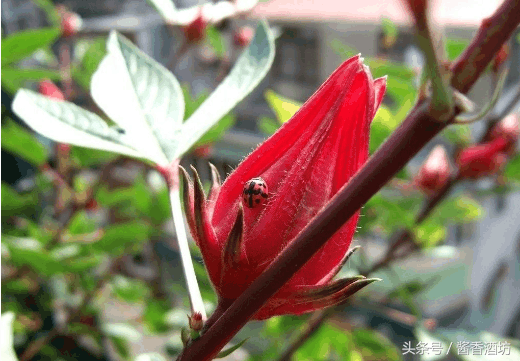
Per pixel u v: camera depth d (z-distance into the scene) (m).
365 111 0.10
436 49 0.08
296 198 0.10
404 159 0.09
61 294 0.35
